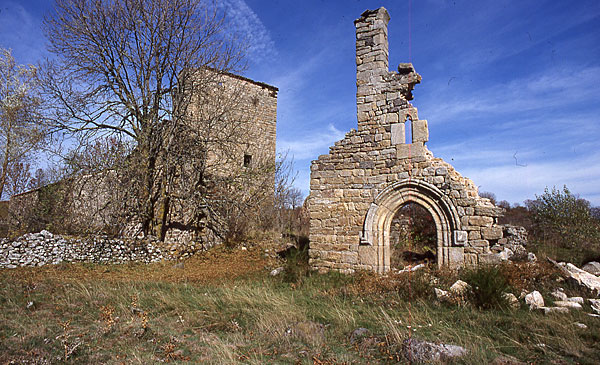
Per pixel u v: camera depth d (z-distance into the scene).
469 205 9.02
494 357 4.50
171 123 15.35
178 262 13.92
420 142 9.83
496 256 8.57
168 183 15.62
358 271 9.64
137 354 4.74
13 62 17.73
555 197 15.93
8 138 17.05
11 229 14.68
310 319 6.29
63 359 4.48
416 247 15.24
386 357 4.66
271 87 22.34
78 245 12.62
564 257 11.66
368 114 10.64
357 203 10.33
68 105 14.87
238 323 6.14
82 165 14.19
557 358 4.53
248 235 16.70
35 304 6.97
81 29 14.38
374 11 11.05
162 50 15.34
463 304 6.75
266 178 17.67
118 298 7.55
